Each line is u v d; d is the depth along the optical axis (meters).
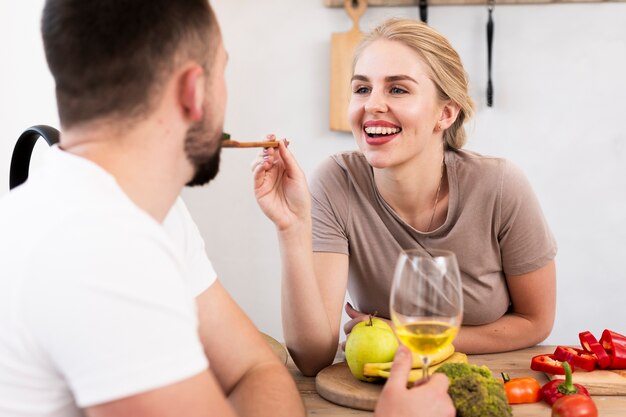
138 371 0.75
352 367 1.33
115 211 0.80
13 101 2.06
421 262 1.06
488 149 2.84
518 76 2.81
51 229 0.77
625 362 1.37
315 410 1.25
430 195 1.71
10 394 0.79
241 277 2.98
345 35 2.83
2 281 0.77
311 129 2.91
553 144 2.83
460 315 1.07
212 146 0.95
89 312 0.74
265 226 2.96
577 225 2.85
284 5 2.87
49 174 0.85
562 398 1.15
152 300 0.76
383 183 1.69
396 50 1.58
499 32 2.79
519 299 1.75
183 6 0.86
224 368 1.25
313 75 2.89
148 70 0.85
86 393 0.74
